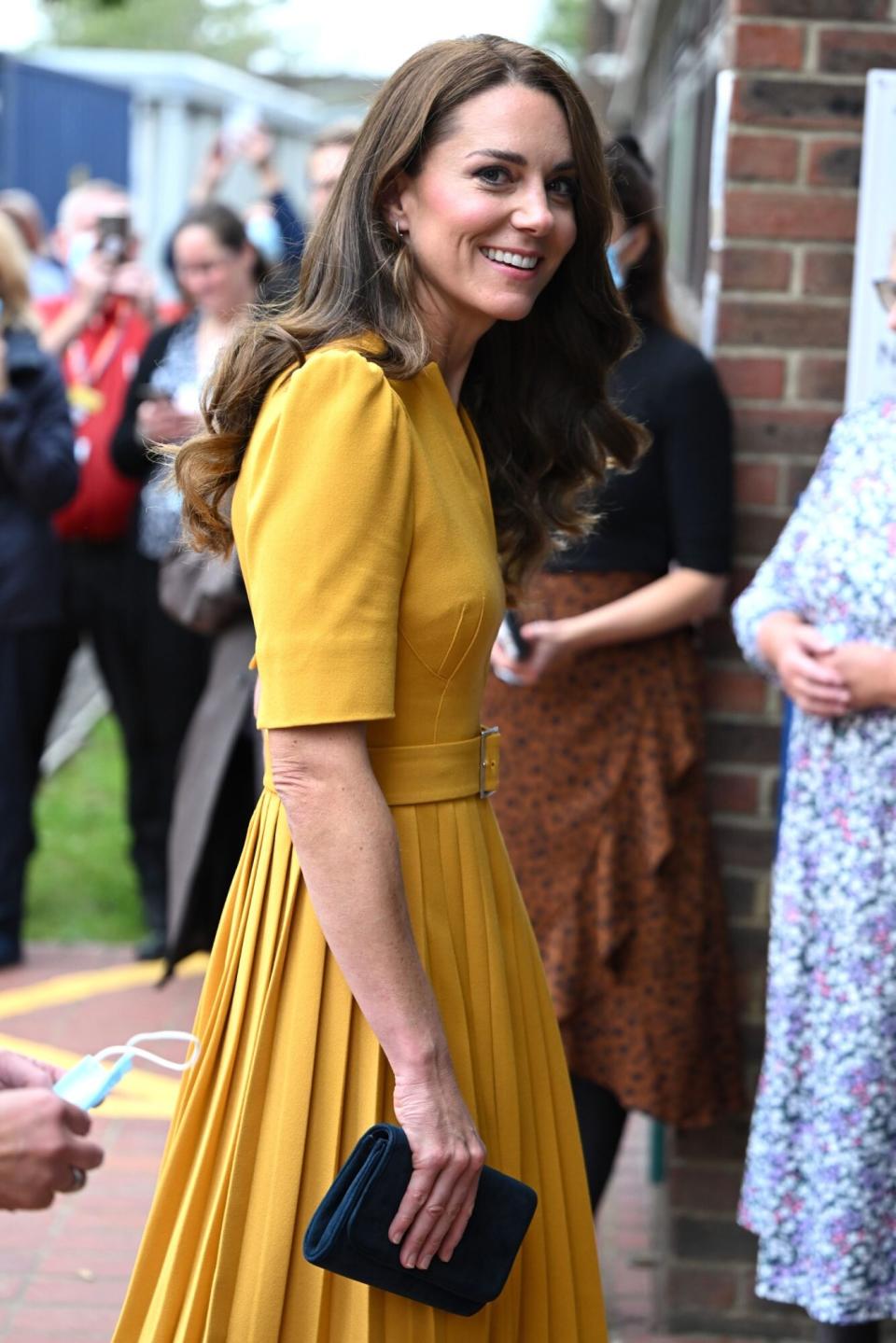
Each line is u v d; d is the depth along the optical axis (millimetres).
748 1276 8531
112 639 14102
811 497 7191
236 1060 5012
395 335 4945
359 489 4629
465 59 5008
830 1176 6742
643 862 8125
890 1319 7496
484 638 5020
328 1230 4629
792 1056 6938
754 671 8500
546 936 8180
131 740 14195
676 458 8047
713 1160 8523
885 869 6672
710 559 8062
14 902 13828
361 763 4660
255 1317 4812
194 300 12516
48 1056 11789
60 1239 9203
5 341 13273
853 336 8234
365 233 5043
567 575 8125
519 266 5043
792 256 8289
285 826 5043
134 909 15414
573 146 5117
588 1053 8211
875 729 6703
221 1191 4945
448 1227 4719
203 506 5219
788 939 6926
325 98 70125
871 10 8133
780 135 8227
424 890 4965
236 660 10773
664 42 25438
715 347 8367
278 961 4934
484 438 6070
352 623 4602
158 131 28562
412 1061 4656
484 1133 5082
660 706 8156
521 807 8172
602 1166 8430
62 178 26828
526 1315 5316
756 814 8531
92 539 14031
